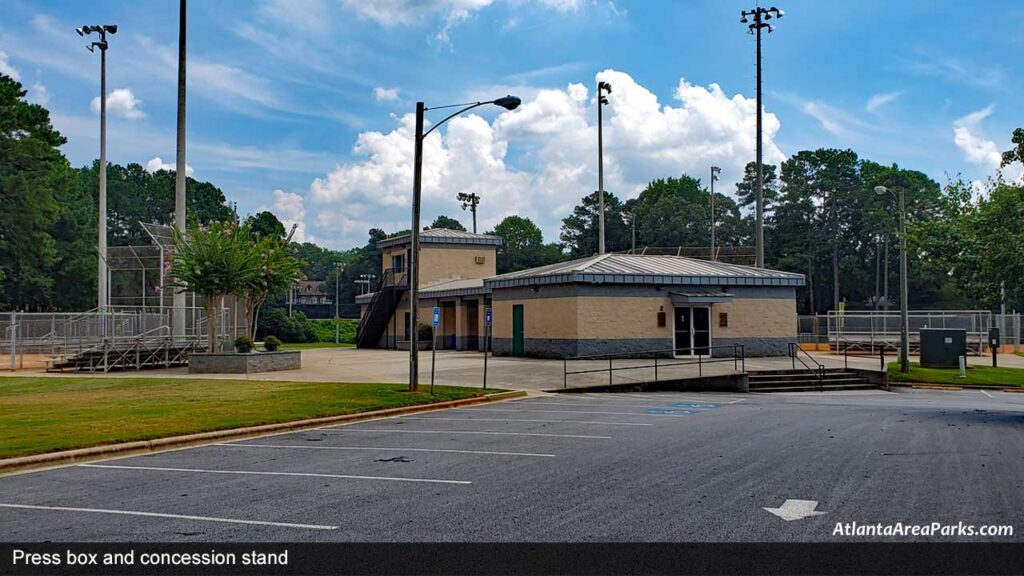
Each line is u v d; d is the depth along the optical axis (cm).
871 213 7675
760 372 2598
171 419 1409
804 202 8194
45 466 1048
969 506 762
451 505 788
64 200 6175
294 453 1143
